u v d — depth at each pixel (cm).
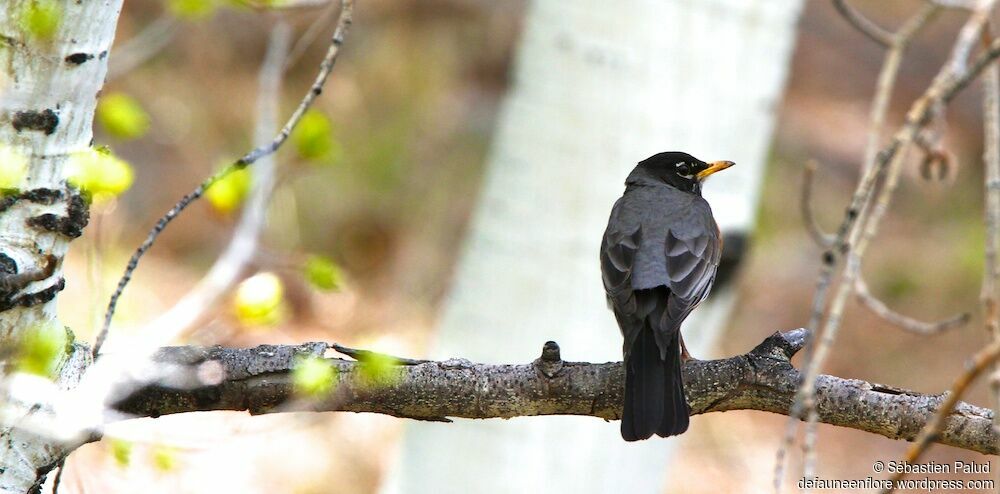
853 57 2903
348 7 587
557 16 1117
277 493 1593
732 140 1111
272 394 670
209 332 880
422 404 692
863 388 697
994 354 509
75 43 560
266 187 889
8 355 577
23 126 562
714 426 1936
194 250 2000
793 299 2223
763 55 1109
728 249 1125
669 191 1012
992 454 685
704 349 1153
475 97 2431
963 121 2600
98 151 605
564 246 1116
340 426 1778
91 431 616
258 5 853
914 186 2503
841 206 2427
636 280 888
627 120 1098
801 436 1936
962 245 2331
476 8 2536
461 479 1145
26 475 600
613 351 1119
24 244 575
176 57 2234
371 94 2361
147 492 1336
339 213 2150
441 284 2114
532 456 1129
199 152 2139
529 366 705
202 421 972
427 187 2259
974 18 757
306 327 1923
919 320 2225
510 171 1140
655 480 1153
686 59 1098
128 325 799
